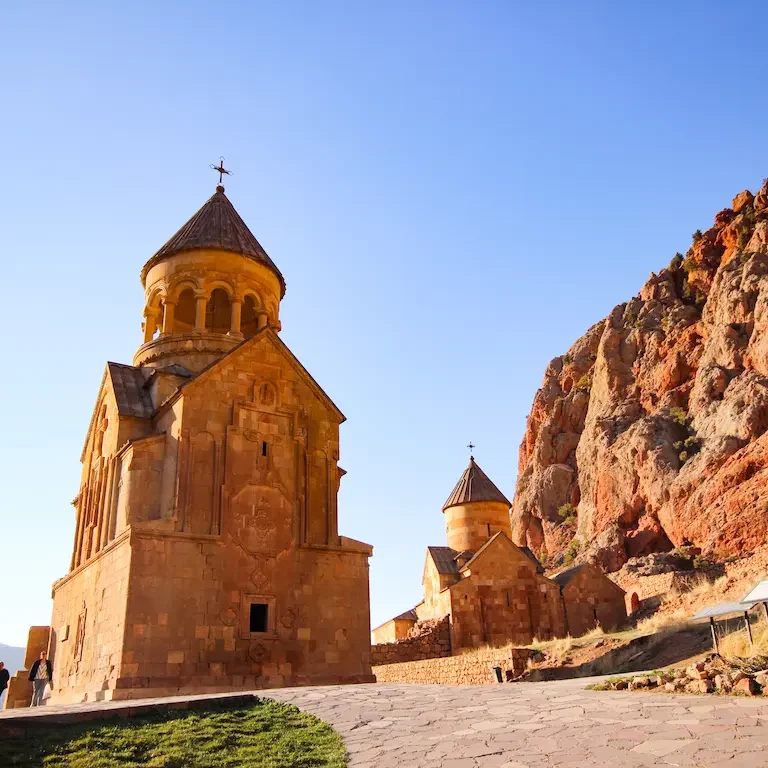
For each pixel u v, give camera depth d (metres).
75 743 11.22
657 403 75.62
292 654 23.36
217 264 30.52
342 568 25.41
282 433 26.09
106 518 25.58
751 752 7.79
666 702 11.10
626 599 53.06
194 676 21.38
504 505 50.59
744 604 14.07
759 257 68.62
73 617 26.31
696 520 57.34
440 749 9.80
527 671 27.38
